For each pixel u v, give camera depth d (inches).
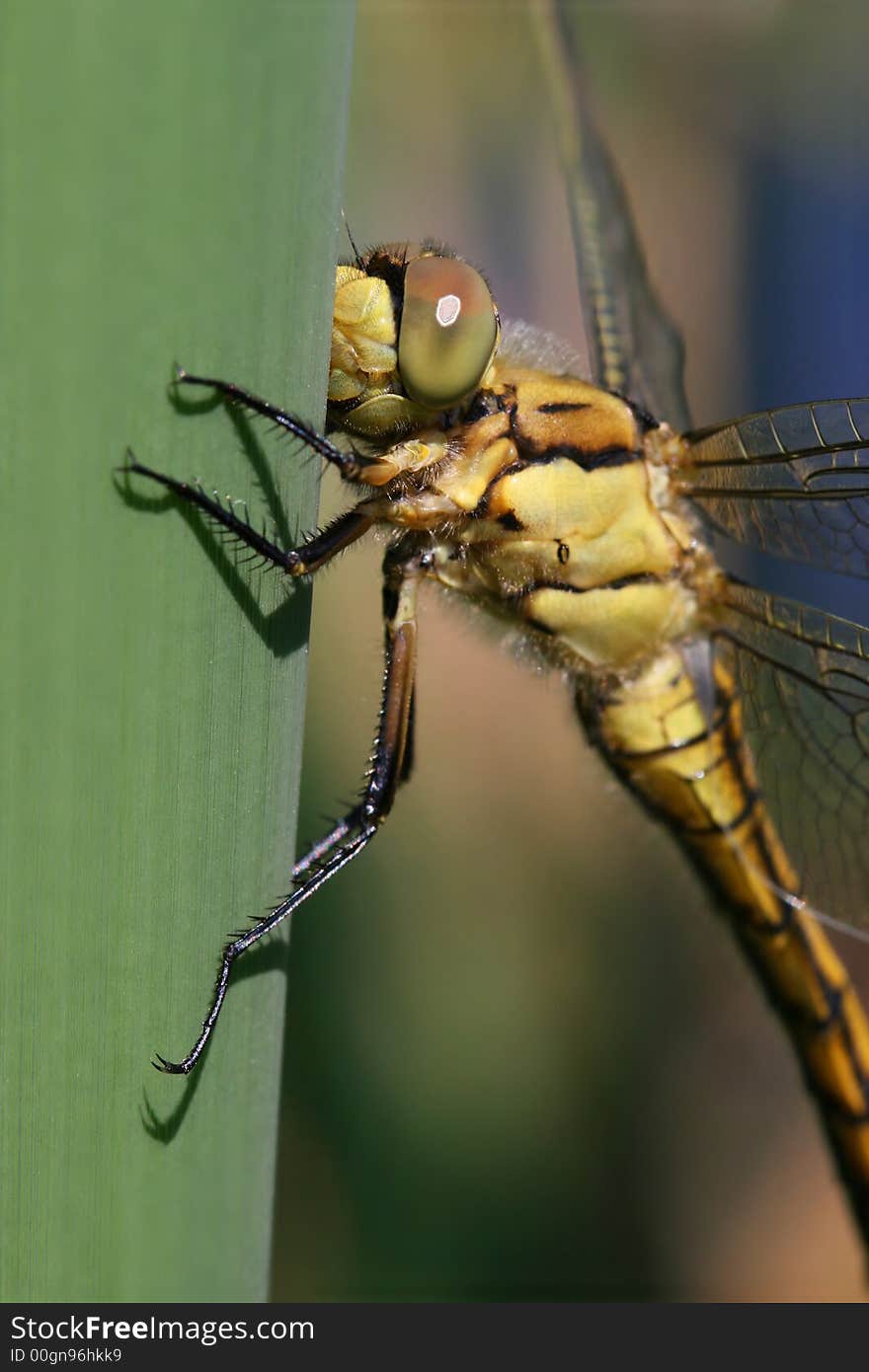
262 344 9.1
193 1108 9.2
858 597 10.3
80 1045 9.1
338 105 9.1
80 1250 9.1
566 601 9.9
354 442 9.7
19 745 9.0
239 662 9.2
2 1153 9.1
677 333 10.3
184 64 9.0
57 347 9.0
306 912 10.5
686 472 10.0
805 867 10.2
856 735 10.1
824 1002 10.3
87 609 9.0
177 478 9.1
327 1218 10.5
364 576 10.6
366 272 9.5
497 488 9.8
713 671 10.1
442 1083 10.6
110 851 9.1
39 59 8.9
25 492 9.0
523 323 9.9
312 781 10.6
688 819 10.2
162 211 9.0
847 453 9.9
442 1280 10.5
